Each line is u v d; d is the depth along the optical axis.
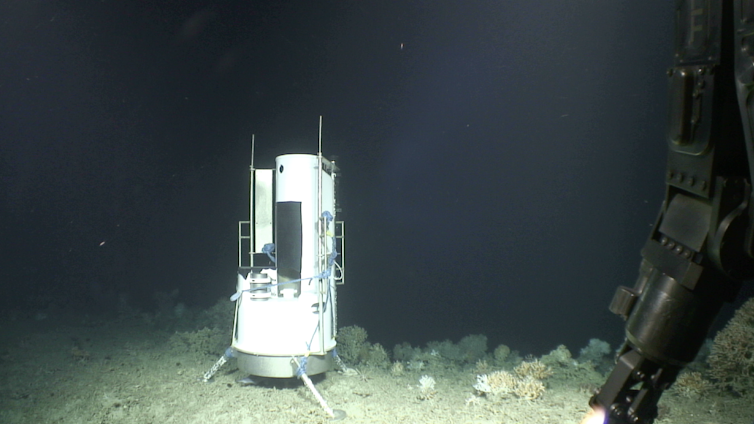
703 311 1.88
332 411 5.47
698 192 1.82
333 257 6.38
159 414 5.43
